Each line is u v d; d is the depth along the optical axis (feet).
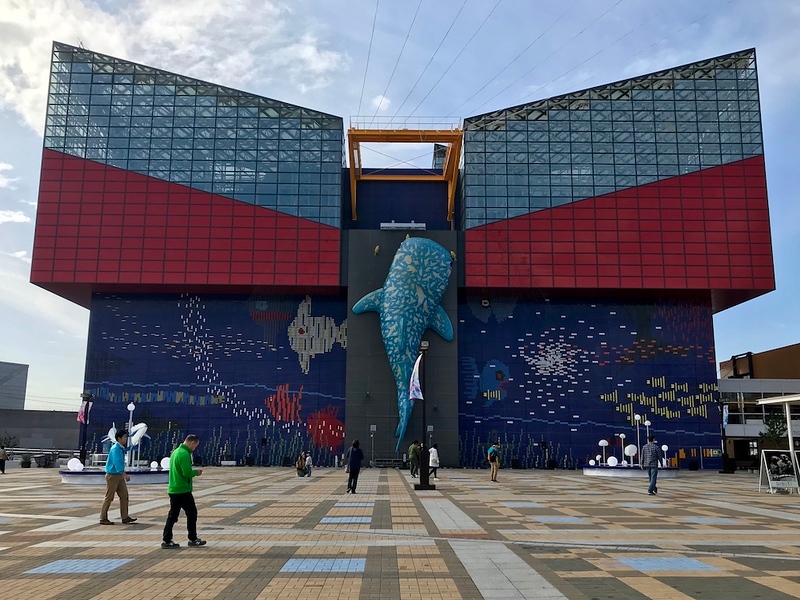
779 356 237.45
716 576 32.68
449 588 30.04
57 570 33.76
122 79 201.57
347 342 188.03
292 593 29.12
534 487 100.37
